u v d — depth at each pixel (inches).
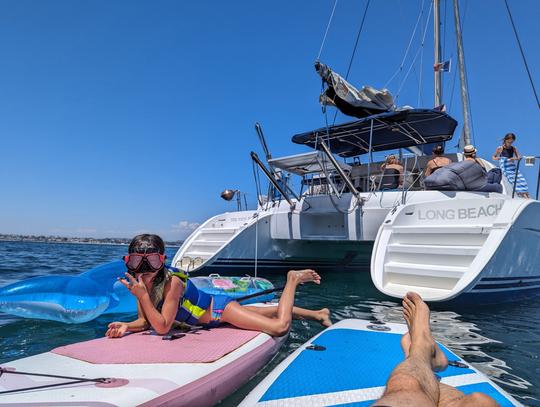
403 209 212.4
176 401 68.3
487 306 185.6
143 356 83.7
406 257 193.3
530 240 198.5
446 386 55.6
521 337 134.8
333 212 272.4
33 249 896.3
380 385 72.1
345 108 278.2
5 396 61.5
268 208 318.3
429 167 266.2
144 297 97.2
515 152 286.5
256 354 95.4
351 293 233.0
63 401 60.1
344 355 89.0
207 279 195.9
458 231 182.4
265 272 318.3
